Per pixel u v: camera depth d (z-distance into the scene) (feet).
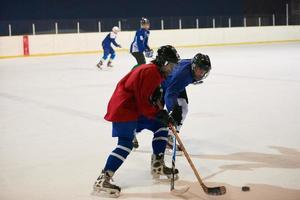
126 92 13.75
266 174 15.52
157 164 15.06
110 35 56.18
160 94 13.69
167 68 13.56
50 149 19.52
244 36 98.27
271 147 18.99
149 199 13.52
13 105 31.65
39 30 83.46
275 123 23.57
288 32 104.32
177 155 18.07
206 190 13.35
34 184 15.05
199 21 98.58
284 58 64.34
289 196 13.38
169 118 13.82
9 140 21.34
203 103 30.45
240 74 47.11
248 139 20.44
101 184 13.83
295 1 110.22
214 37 94.63
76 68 58.39
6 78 48.70
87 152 18.93
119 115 13.65
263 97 32.19
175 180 15.14
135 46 42.22
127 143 13.93
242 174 15.58
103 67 59.36
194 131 22.26
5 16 110.22
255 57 67.15
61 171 16.40
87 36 82.38
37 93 37.35
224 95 33.76
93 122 25.14
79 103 31.83
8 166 17.12
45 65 62.85
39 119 26.40
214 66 55.93
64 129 23.50
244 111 27.14
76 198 13.71
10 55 75.10
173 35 89.56
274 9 115.65
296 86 37.45
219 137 20.95
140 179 15.39
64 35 79.92
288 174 15.47
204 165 16.72
